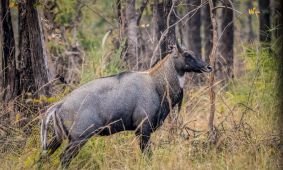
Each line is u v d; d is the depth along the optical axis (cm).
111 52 3491
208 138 2784
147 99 2727
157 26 3441
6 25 3002
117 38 3781
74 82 3278
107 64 3278
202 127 3234
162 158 2614
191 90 3225
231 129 2836
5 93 2994
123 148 2714
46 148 2566
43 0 3412
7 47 3002
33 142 2727
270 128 2888
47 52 3331
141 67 3425
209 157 2650
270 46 3347
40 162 2548
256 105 3106
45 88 2984
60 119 2588
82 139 2589
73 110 2584
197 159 2655
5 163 2570
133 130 2767
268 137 2770
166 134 2888
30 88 2988
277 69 3075
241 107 3189
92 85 2645
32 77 2989
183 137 2827
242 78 3531
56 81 3170
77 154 2602
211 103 2823
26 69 2989
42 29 3256
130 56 3547
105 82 2666
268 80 3200
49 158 2572
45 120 2567
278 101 2945
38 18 2989
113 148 2727
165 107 2797
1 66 3023
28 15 2959
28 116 2916
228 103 3278
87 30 5088
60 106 2602
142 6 3744
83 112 2588
